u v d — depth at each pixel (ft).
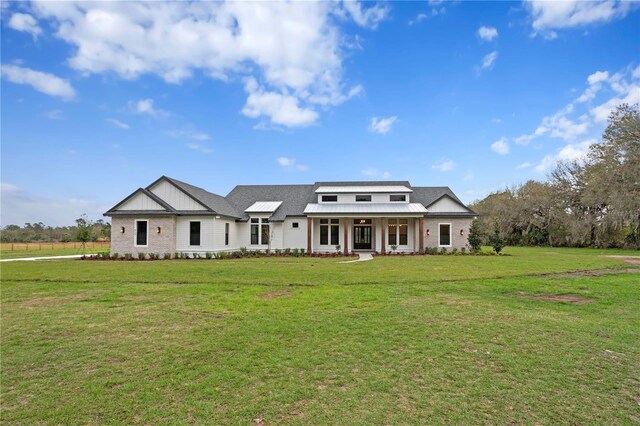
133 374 15.38
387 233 88.89
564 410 12.23
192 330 21.67
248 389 13.87
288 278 41.29
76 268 51.80
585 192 114.93
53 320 24.17
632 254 82.38
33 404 12.73
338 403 12.72
